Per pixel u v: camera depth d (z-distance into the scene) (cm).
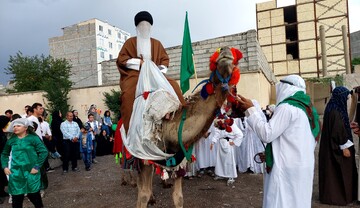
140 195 398
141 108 381
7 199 733
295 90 363
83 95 2025
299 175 333
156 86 397
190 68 546
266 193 350
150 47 469
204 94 347
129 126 399
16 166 498
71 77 5681
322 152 595
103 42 5884
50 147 996
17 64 3158
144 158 372
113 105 1820
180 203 392
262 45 3288
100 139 1305
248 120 356
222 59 317
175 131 363
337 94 589
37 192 514
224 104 357
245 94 1606
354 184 589
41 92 2122
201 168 838
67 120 1023
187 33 551
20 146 502
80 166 1119
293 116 338
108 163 1140
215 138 744
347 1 3102
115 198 679
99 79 5516
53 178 924
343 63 3086
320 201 599
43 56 3225
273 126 339
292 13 3425
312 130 359
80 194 728
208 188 718
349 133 580
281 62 3238
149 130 364
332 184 580
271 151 352
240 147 888
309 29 3181
